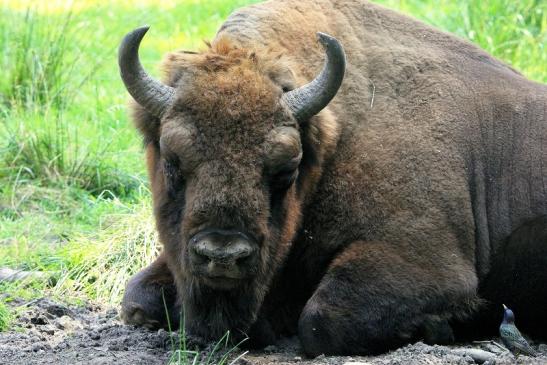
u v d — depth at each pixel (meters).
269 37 16.56
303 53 16.84
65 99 29.42
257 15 16.81
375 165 16.31
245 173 13.94
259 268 14.45
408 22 18.16
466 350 15.28
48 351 15.66
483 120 17.23
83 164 25.23
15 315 17.50
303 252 16.53
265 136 14.16
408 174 16.30
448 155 16.62
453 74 17.53
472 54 18.20
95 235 22.19
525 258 16.95
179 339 15.68
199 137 14.08
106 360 14.68
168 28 40.16
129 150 26.17
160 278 17.11
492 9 30.22
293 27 16.95
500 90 17.67
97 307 18.89
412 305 15.70
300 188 15.66
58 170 25.20
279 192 14.69
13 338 16.36
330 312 15.52
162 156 14.70
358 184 16.23
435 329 15.87
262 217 14.01
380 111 16.81
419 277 15.78
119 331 16.58
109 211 23.42
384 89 17.06
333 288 15.71
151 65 33.59
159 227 15.30
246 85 14.39
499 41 29.16
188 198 14.09
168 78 15.19
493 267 16.98
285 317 16.89
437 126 16.81
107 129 27.94
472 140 17.00
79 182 25.03
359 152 16.39
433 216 16.16
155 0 44.81
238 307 14.98
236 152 14.01
